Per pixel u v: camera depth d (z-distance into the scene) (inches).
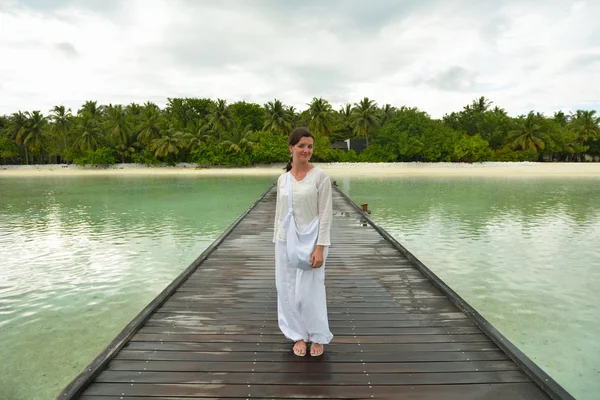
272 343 117.5
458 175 1328.7
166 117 2287.2
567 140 2084.2
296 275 101.7
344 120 2365.9
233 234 307.1
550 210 530.6
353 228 338.6
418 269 205.9
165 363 105.3
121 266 278.5
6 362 152.3
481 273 255.8
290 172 102.0
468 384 95.3
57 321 189.6
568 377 139.4
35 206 614.9
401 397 89.9
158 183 1106.7
